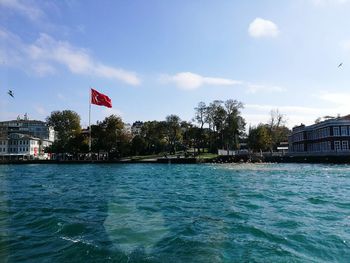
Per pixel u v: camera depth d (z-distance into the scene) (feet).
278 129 378.53
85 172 163.53
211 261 25.30
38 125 488.02
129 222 38.01
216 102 352.28
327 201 55.72
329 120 284.00
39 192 72.02
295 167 185.98
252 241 30.71
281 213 44.86
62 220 38.68
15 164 291.58
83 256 26.04
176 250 27.84
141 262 24.94
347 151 230.68
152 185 89.40
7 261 24.63
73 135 367.86
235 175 128.06
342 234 33.09
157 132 376.68
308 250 28.17
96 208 48.37
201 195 65.62
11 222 35.88
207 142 378.12
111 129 312.29
